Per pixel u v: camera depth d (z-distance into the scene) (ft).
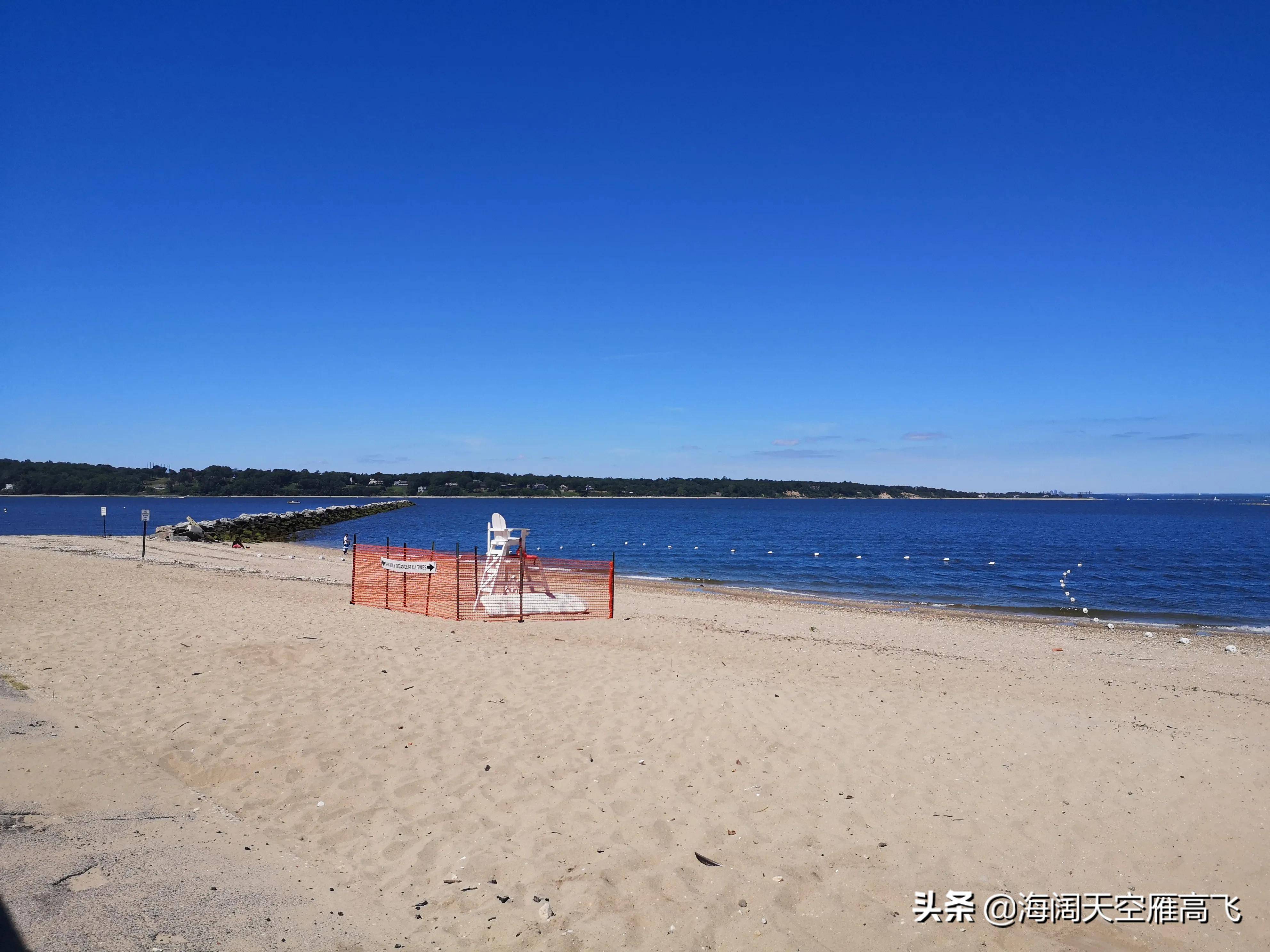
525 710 24.45
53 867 12.96
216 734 21.03
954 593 84.33
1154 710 28.91
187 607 42.01
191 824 15.58
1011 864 15.70
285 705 23.94
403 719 23.09
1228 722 27.27
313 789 18.02
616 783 18.83
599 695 26.45
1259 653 49.73
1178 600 80.28
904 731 23.53
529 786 18.56
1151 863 16.01
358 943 11.93
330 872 14.21
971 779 19.89
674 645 39.55
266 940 11.69
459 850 15.30
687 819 16.98
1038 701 29.60
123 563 66.69
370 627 38.86
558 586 64.13
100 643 31.35
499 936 12.32
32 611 38.11
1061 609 71.92
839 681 31.50
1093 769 20.86
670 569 106.32
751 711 24.84
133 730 21.02
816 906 13.70
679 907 13.44
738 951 12.27
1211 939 13.43
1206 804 18.81
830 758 20.97
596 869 14.64
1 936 10.79
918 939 12.92
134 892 12.54
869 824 17.13
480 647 34.91
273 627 36.76
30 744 18.99
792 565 112.78
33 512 275.39
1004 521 279.08
